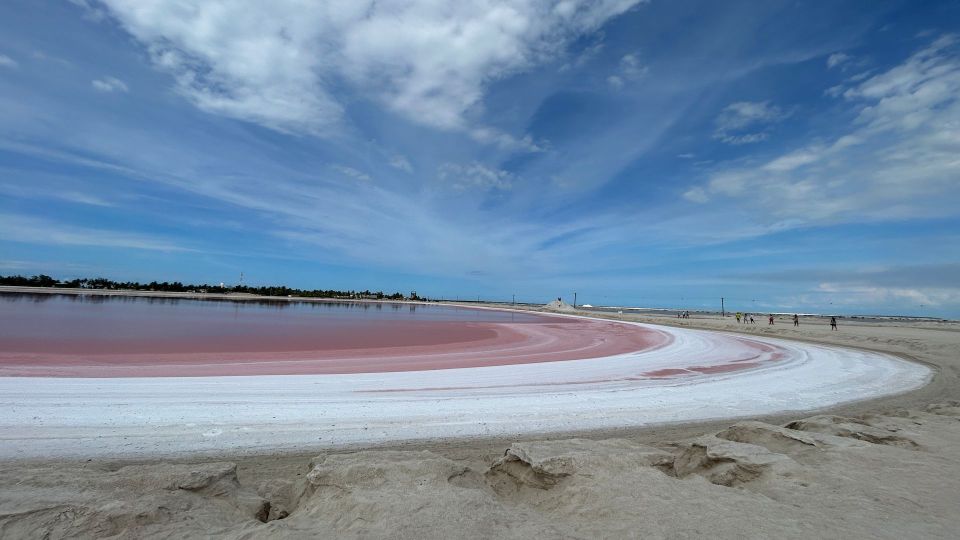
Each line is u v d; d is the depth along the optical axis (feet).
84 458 17.44
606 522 11.10
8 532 10.25
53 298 230.89
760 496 12.41
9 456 17.15
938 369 49.34
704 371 45.14
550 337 87.25
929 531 10.28
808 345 75.10
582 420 25.71
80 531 10.45
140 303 206.08
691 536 10.03
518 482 15.17
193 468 14.12
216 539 10.36
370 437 21.59
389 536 10.07
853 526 10.50
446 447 20.68
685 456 17.70
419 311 255.91
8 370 35.22
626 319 176.65
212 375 35.55
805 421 21.91
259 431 21.61
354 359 48.85
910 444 18.02
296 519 11.41
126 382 31.09
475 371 41.78
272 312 170.81
